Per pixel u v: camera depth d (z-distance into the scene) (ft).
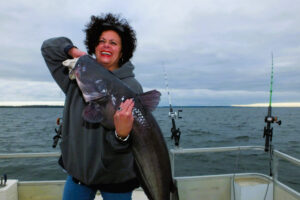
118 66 6.45
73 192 5.85
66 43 6.10
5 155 9.01
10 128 80.59
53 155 9.29
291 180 23.22
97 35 6.03
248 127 83.30
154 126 5.39
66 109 5.88
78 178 5.60
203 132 65.36
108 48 5.88
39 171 26.78
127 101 4.75
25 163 29.96
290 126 100.17
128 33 6.17
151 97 5.44
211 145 44.39
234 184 10.32
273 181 9.87
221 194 10.66
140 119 5.24
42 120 140.87
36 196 10.21
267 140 10.16
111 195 5.73
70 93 5.90
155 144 5.32
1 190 9.07
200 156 33.55
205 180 10.55
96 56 6.33
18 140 50.75
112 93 5.38
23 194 10.18
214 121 124.16
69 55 6.07
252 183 10.23
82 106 5.66
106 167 5.40
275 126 100.17
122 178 5.63
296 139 53.62
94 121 5.22
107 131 5.41
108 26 5.88
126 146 4.95
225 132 65.57
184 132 65.41
